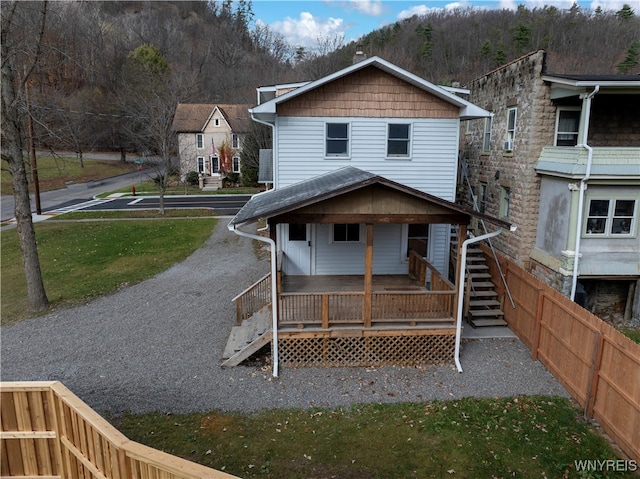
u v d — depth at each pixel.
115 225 26.42
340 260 13.62
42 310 13.60
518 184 15.30
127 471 4.77
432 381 9.62
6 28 12.34
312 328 10.05
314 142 13.16
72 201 37.56
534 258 14.84
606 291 14.38
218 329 12.13
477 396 9.07
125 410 8.48
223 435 7.78
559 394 9.18
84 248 21.16
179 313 13.29
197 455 7.25
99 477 5.08
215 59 71.81
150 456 4.50
